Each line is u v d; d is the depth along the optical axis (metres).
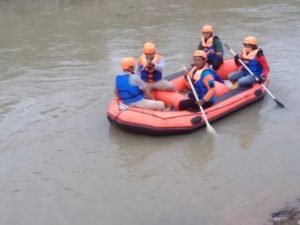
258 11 15.86
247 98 8.13
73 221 5.48
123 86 7.34
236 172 6.36
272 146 6.97
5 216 5.60
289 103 8.37
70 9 16.98
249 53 8.41
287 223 5.21
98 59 11.31
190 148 7.04
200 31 13.55
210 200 5.77
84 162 6.73
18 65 11.09
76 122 7.91
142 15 15.81
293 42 12.06
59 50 12.19
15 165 6.68
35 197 5.96
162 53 11.53
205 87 7.51
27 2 18.05
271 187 5.96
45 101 8.80
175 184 6.16
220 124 7.70
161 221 5.41
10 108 8.54
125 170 6.52
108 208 5.69
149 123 7.16
